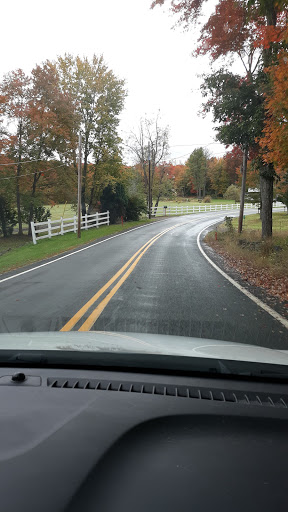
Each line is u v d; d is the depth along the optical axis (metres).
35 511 1.05
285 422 1.67
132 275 11.38
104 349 2.39
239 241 20.77
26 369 2.15
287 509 1.17
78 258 15.91
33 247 22.33
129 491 1.19
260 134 14.50
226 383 2.05
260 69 14.66
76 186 37.12
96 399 1.76
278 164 9.27
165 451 1.42
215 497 1.20
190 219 48.09
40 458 1.29
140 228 34.69
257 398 1.88
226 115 15.82
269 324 6.24
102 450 1.36
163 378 2.08
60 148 34.16
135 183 53.81
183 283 10.18
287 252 13.62
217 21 14.26
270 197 19.02
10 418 1.54
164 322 6.23
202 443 1.49
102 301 7.92
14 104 31.97
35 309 7.26
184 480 1.27
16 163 31.92
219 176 119.62
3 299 8.30
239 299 8.27
